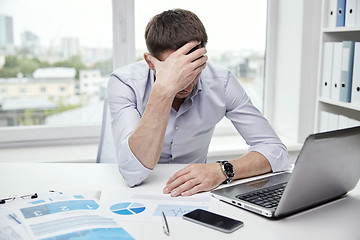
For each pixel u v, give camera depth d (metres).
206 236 0.79
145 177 1.13
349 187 1.01
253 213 0.91
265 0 2.46
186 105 1.37
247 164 1.19
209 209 0.94
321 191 0.92
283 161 1.27
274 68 2.52
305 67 2.21
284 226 0.84
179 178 1.08
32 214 0.86
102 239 0.75
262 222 0.86
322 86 2.02
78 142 2.31
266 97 2.55
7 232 0.78
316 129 2.07
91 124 2.33
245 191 1.03
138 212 0.91
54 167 1.34
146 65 1.44
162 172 1.26
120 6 2.23
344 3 1.83
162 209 0.93
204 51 1.12
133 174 1.10
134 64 1.47
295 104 2.28
